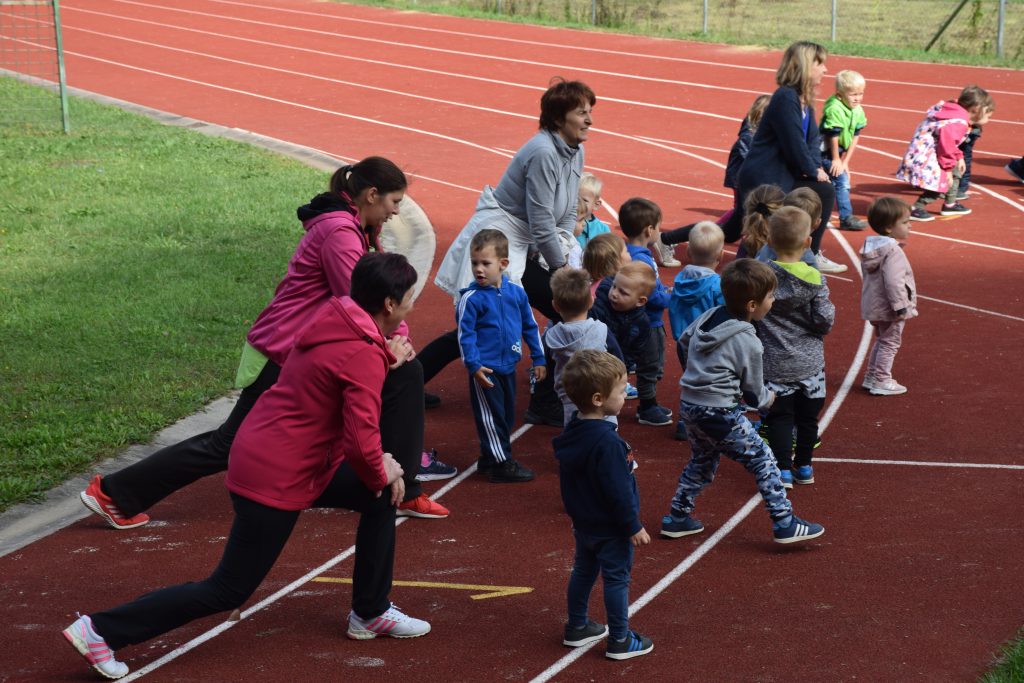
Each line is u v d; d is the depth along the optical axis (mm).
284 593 5586
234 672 4840
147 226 13141
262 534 4586
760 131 10172
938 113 13531
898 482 6738
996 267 11656
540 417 7938
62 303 10273
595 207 8695
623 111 21516
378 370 4535
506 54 27688
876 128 19312
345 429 4516
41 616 5367
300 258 5570
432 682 4750
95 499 6191
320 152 18203
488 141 19234
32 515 6480
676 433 7562
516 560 5902
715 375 5773
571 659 4910
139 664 4918
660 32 29688
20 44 29953
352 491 4871
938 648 4859
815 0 35219
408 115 21469
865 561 5742
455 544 6109
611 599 4848
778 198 8031
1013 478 6715
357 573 5008
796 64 9844
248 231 12992
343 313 4520
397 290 4594
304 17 33938
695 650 4941
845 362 9016
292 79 25234
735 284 5789
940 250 12438
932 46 27141
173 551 6062
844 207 13164
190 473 6172
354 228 5473
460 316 6781
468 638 5113
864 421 7773
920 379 8570
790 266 6387
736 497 6629
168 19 34000
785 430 6590
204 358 8883
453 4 35531
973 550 5801
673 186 15859
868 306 8125
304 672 4836
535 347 7074
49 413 7695
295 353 4598
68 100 22047
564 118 7254
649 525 6281
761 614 5246
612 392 4852
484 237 6715
